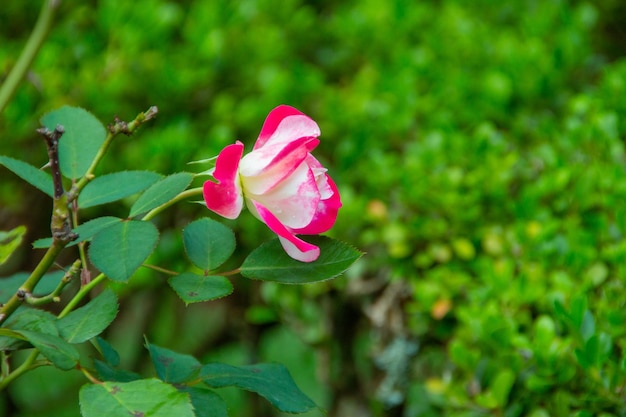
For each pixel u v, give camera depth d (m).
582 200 1.13
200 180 1.31
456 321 1.13
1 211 1.51
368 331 1.32
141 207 0.77
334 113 1.42
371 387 1.27
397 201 1.22
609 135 1.20
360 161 1.34
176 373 0.85
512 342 1.01
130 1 1.50
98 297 0.80
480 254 1.16
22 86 1.33
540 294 1.05
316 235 0.80
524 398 1.01
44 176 0.81
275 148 0.78
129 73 1.44
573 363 0.99
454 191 1.17
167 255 1.38
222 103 1.43
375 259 1.21
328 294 1.28
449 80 1.47
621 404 0.96
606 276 1.06
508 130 1.43
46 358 0.78
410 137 1.39
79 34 1.54
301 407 0.82
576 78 1.57
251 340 1.51
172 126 1.40
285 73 1.45
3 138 1.34
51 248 0.77
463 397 1.04
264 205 0.78
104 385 0.76
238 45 1.56
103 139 0.83
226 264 1.41
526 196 1.14
